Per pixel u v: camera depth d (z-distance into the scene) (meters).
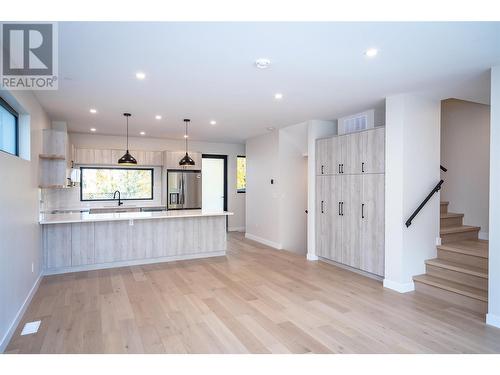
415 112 4.08
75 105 4.50
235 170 9.16
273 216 6.96
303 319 3.21
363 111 4.98
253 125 6.21
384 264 4.34
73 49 2.63
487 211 4.94
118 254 5.19
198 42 2.50
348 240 5.00
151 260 5.46
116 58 2.82
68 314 3.28
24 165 3.35
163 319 3.19
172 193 7.79
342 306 3.56
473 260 3.92
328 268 5.18
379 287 4.23
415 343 2.72
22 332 2.87
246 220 8.15
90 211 6.87
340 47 2.60
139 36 2.40
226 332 2.91
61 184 4.61
